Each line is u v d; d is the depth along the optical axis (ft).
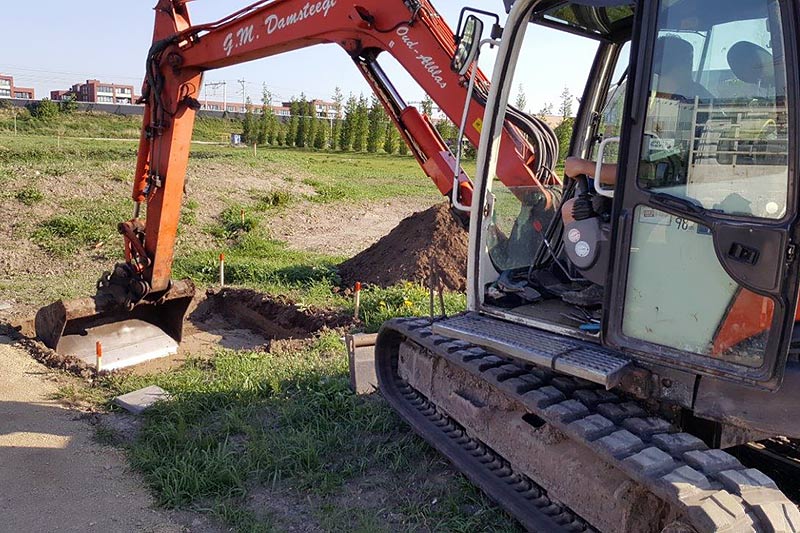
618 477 11.62
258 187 66.64
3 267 37.70
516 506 13.48
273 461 16.12
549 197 15.80
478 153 14.39
